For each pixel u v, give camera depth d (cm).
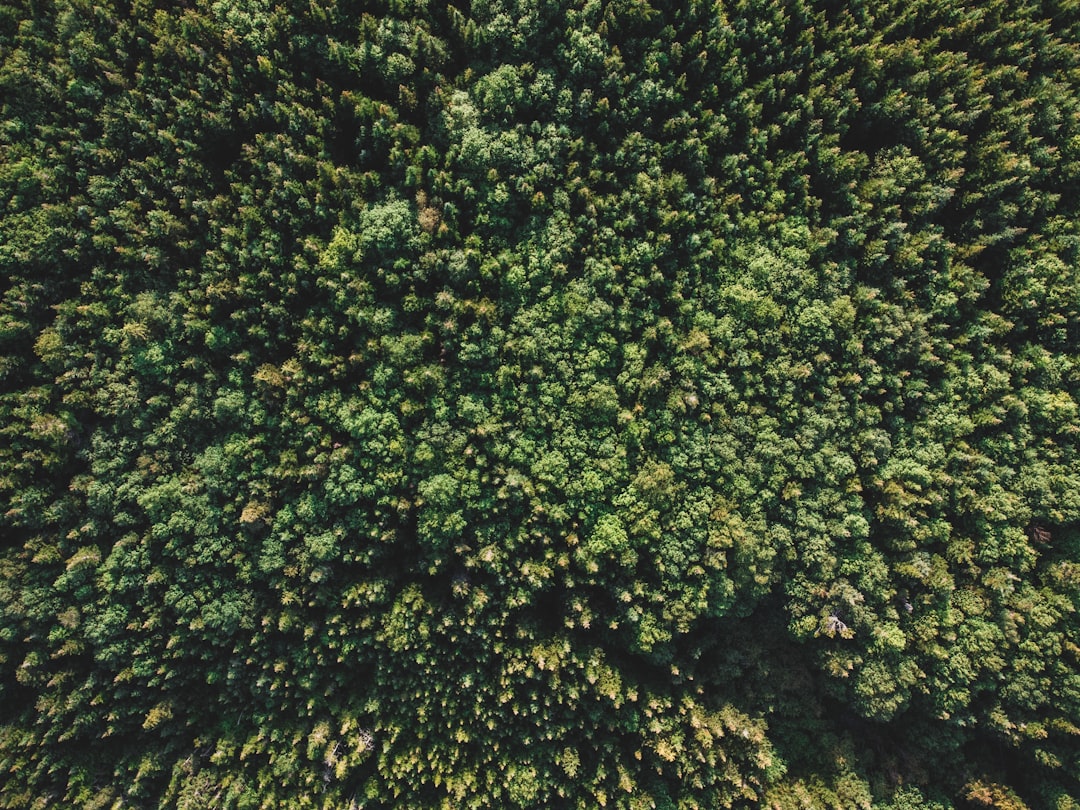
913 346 2873
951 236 2947
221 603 2838
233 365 2792
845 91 2731
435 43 2614
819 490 2903
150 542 2752
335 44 2559
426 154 2659
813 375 2877
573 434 2878
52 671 2747
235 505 2817
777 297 2816
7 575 2628
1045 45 2770
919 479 2892
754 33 2686
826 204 2866
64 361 2619
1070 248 2816
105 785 2883
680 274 2806
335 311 2753
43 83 2538
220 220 2677
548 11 2584
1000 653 2959
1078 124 2756
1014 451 2916
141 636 2817
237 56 2605
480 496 2905
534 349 2789
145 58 2636
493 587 2980
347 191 2677
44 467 2644
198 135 2625
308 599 2911
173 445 2750
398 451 2791
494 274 2759
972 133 2859
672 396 2845
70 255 2588
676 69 2709
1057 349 2895
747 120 2736
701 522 2888
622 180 2769
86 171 2612
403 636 2919
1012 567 2952
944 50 2830
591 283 2781
